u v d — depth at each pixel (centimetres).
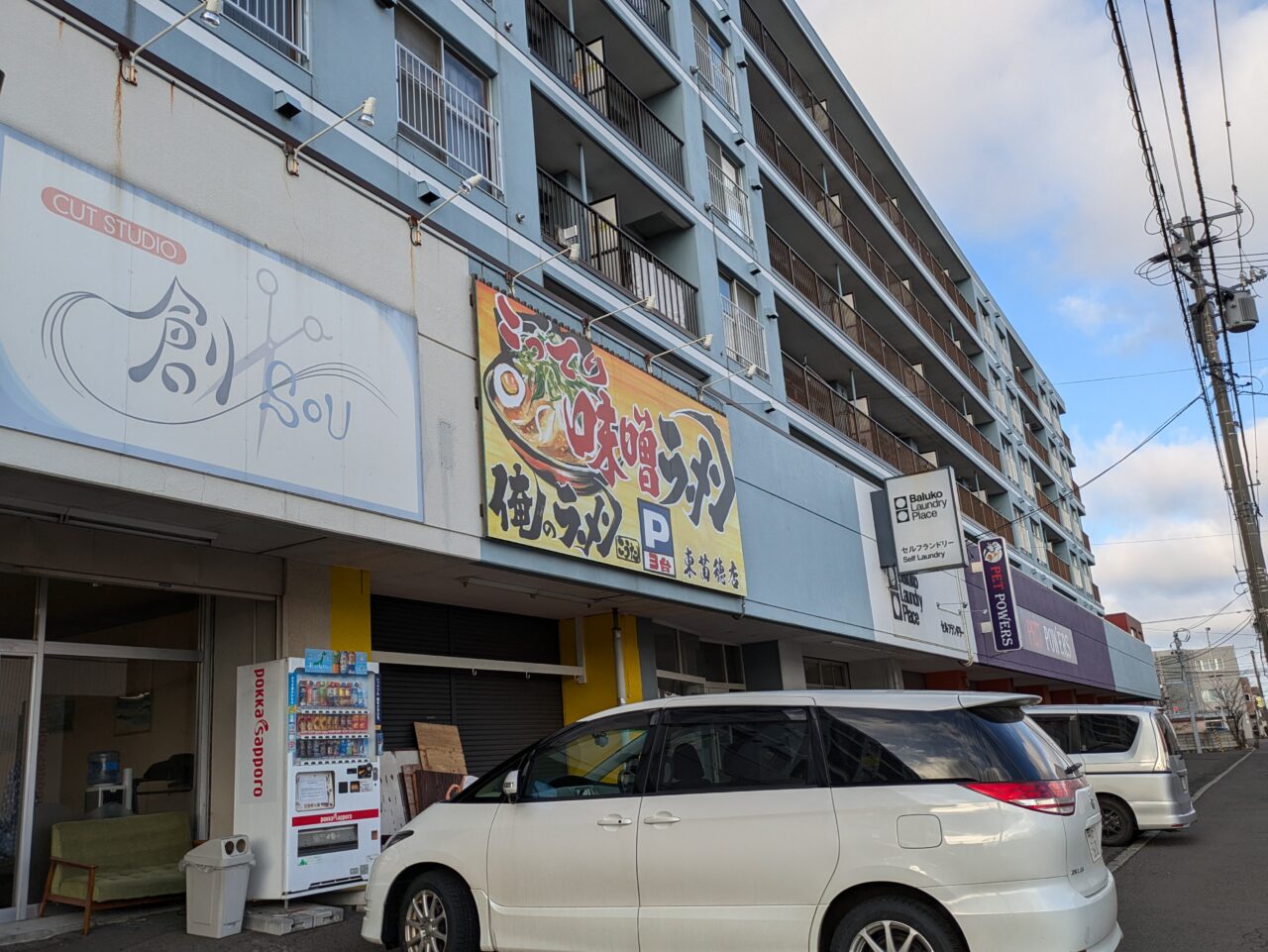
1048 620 3133
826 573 1683
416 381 880
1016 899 474
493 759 1194
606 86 1552
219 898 720
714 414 1415
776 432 1636
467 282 984
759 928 512
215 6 742
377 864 638
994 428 3634
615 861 554
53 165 615
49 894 744
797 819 521
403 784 1027
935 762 517
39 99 619
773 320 1902
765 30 2395
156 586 804
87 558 754
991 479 3388
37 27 630
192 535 770
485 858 594
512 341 1015
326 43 954
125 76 679
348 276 836
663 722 591
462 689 1174
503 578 1016
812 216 2256
